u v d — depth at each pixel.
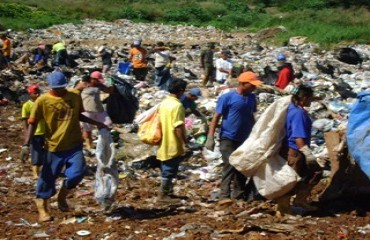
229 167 9.38
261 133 8.55
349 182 9.17
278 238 7.73
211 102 17.02
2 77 23.00
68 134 8.43
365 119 8.39
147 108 17.55
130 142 12.77
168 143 9.39
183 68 26.59
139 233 8.12
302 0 69.94
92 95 12.46
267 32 45.31
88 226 8.50
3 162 12.66
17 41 38.91
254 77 9.24
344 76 23.12
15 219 8.95
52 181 8.61
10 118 17.39
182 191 10.55
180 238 7.79
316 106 14.98
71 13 59.12
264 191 8.52
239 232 7.96
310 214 8.88
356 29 41.28
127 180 11.20
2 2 58.50
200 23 59.75
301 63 27.27
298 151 8.54
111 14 61.22
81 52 31.27
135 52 22.36
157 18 62.22
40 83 22.91
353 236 7.87
